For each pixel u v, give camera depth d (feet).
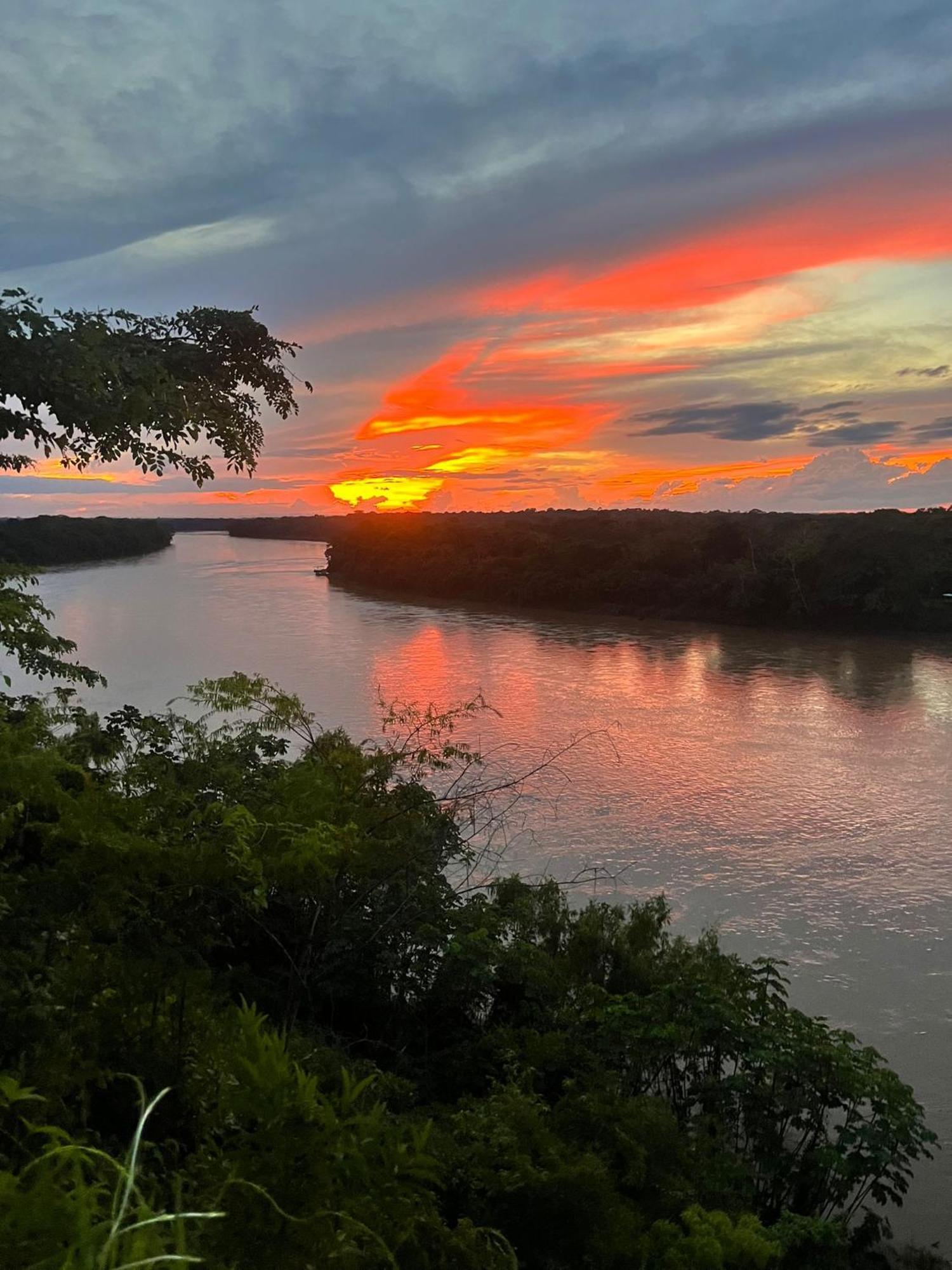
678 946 29.01
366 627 196.75
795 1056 20.99
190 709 92.22
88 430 21.79
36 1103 7.09
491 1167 13.25
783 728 108.58
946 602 187.21
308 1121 5.24
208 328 26.08
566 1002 23.81
